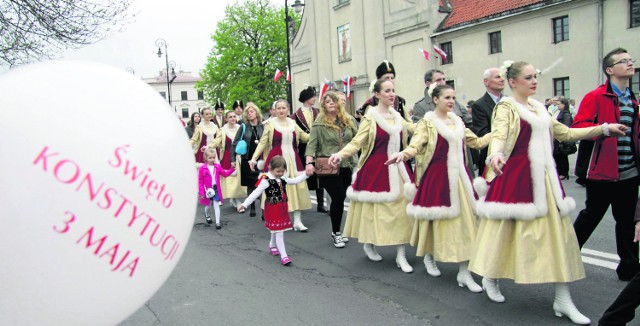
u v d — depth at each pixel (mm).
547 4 19266
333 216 5926
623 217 4094
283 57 39875
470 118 5906
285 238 6535
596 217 4156
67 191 1347
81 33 9906
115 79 1551
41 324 1406
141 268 1530
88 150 1376
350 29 27984
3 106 1354
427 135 4336
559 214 3365
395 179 4773
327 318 3783
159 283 1682
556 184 3371
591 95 4012
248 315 3922
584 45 18594
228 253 5895
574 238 3408
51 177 1330
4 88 1392
